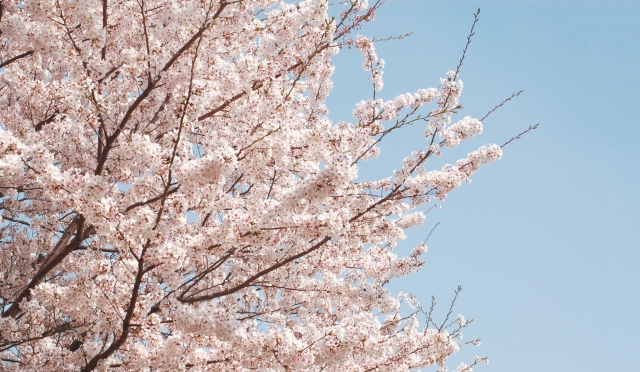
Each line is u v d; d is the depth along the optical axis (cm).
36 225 774
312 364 518
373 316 756
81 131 709
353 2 700
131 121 673
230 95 681
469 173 646
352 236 689
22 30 593
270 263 662
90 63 585
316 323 816
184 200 506
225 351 563
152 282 616
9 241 829
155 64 598
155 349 548
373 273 772
